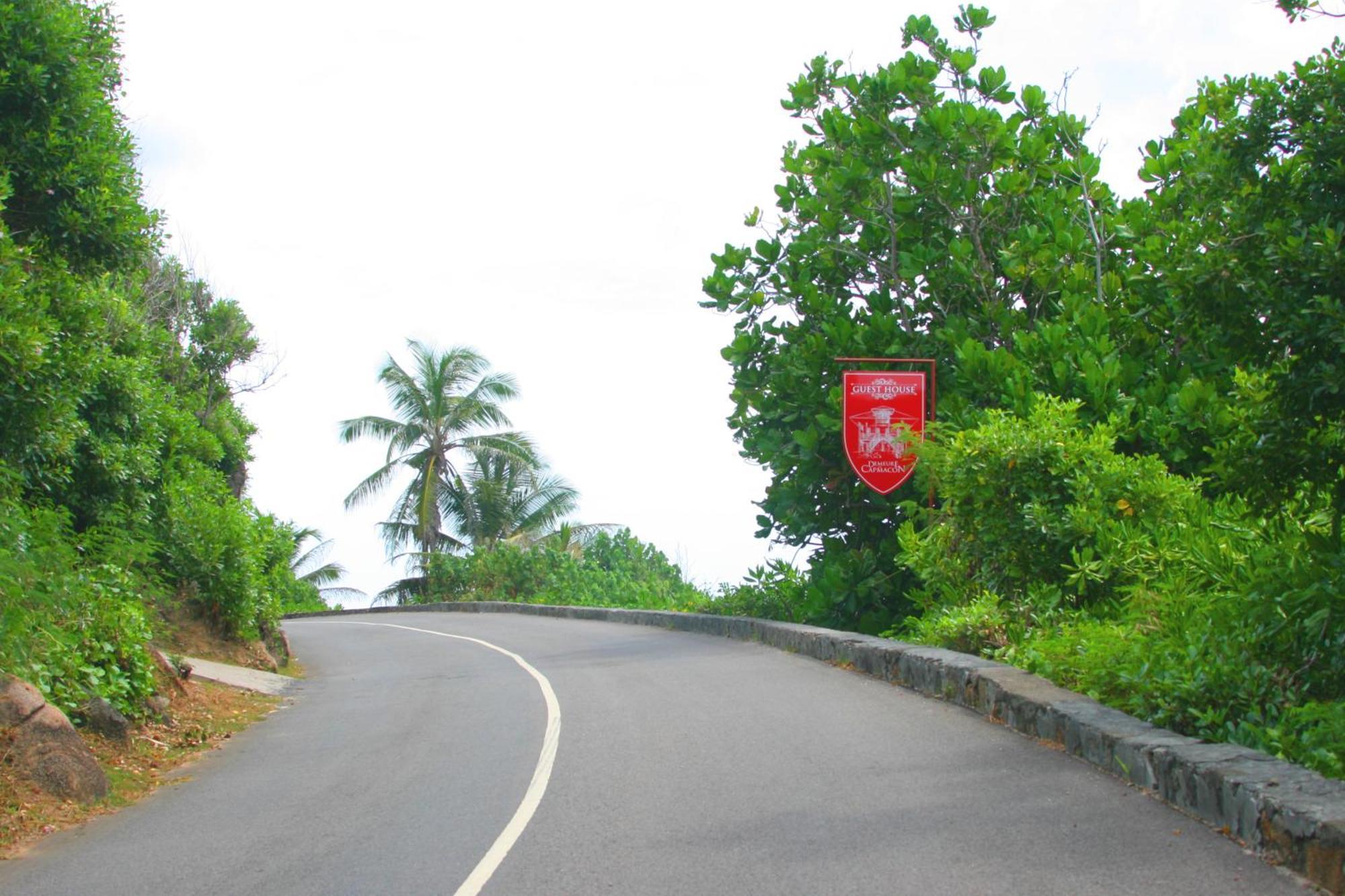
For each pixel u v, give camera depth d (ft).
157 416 54.34
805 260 71.20
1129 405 53.72
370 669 66.18
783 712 36.86
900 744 30.63
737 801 25.40
